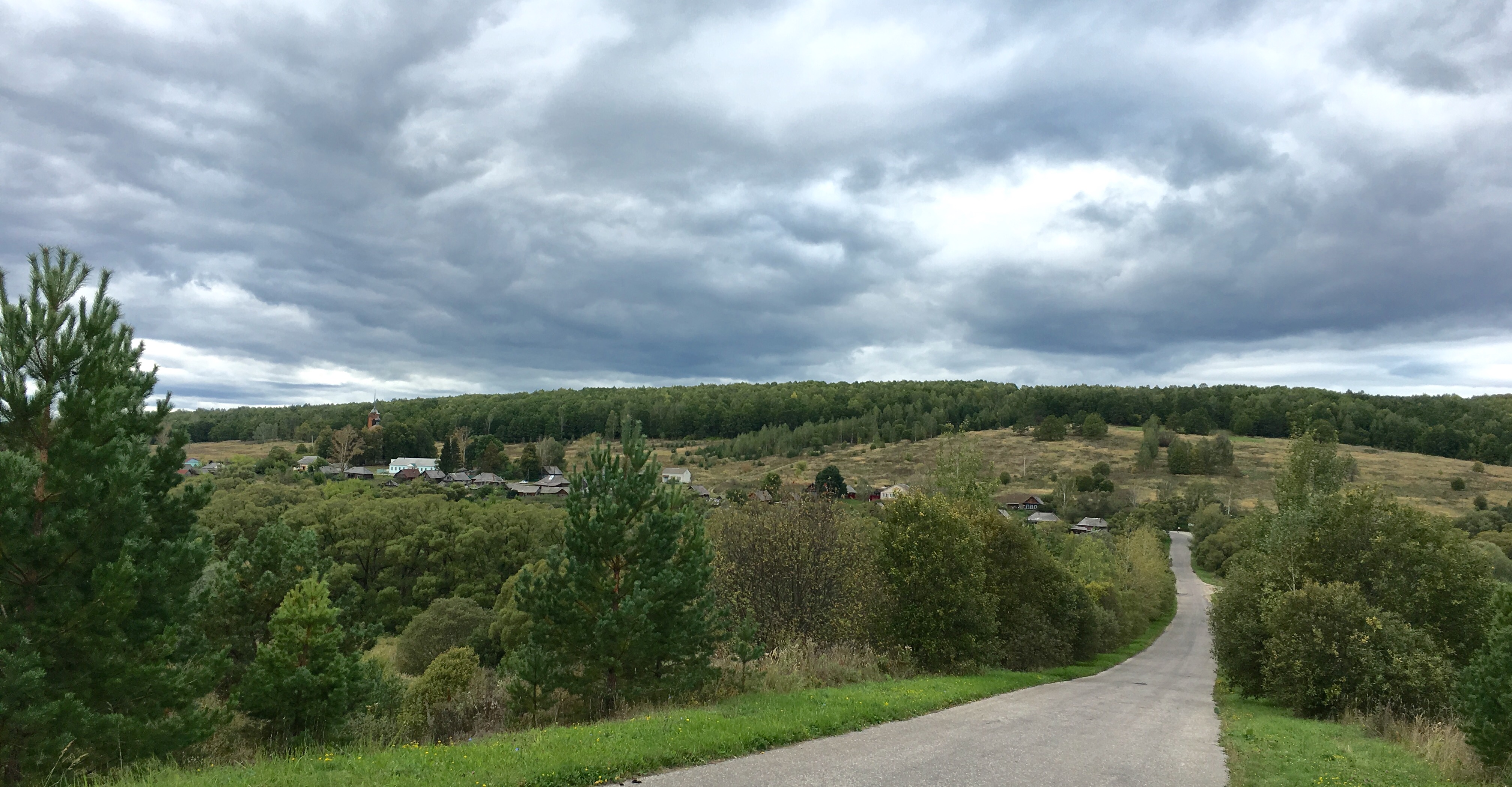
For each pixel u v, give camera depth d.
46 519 10.07
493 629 46.06
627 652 13.70
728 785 7.38
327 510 72.06
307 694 13.58
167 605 11.02
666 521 14.48
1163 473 138.62
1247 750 12.05
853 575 24.98
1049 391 184.88
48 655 9.64
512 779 7.00
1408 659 18.36
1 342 10.50
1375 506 23.38
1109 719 15.18
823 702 12.85
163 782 7.21
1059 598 34.75
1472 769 11.04
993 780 8.38
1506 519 87.94
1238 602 24.20
